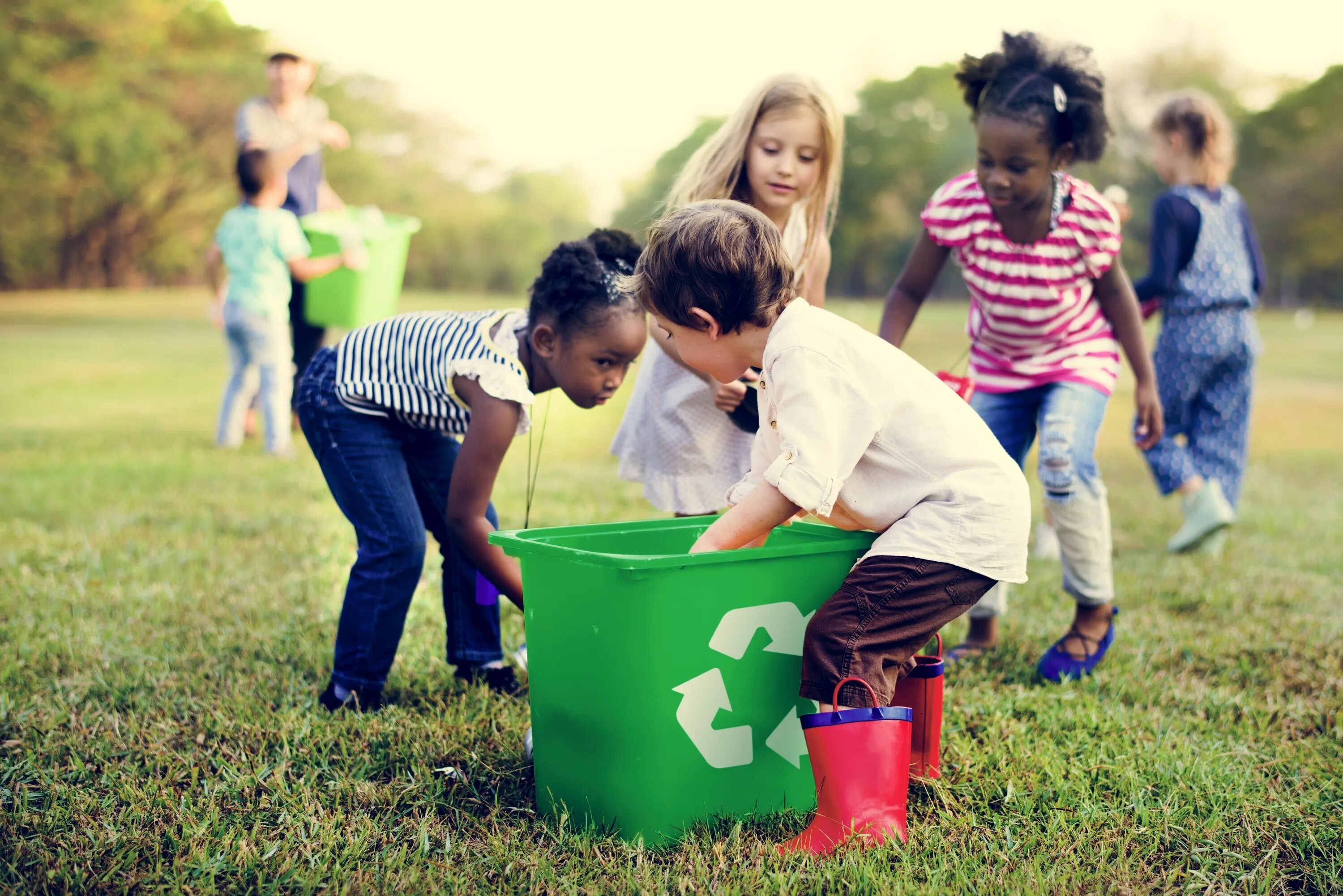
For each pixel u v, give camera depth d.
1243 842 1.83
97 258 30.08
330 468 2.35
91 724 2.24
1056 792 1.99
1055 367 2.81
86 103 24.92
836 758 1.76
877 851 1.72
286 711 2.31
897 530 1.82
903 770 1.81
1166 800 1.96
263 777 2.02
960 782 2.04
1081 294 2.79
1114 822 1.89
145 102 28.03
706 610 1.76
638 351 2.13
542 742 1.90
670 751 1.76
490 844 1.78
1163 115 4.41
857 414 1.78
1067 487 2.67
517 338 2.21
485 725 2.25
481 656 2.56
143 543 3.82
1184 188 4.33
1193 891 1.69
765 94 2.69
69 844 1.76
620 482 5.35
